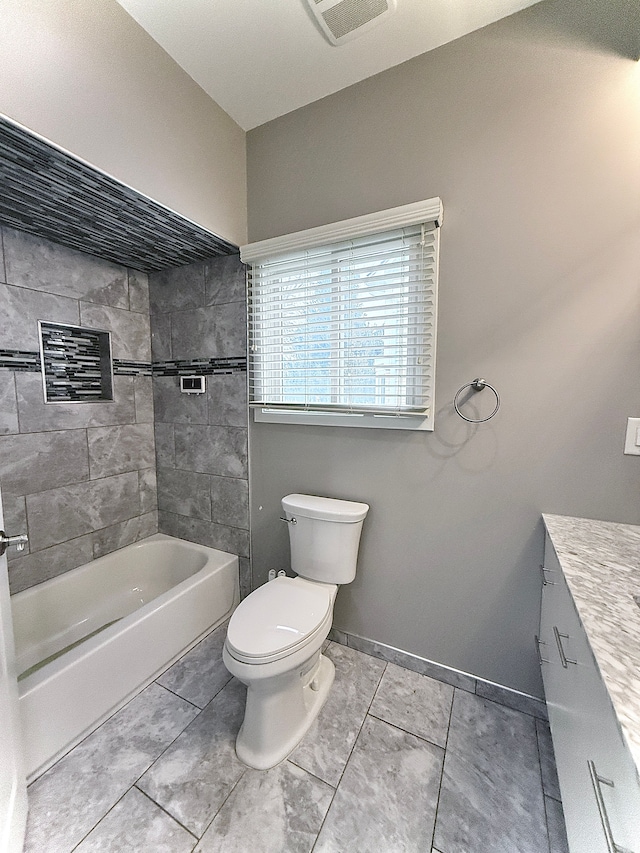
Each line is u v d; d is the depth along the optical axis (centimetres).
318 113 162
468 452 146
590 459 128
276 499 194
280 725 127
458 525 151
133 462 221
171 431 226
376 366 157
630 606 79
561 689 96
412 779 119
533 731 136
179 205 147
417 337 150
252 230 184
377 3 119
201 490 219
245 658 116
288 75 148
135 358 219
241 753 125
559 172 123
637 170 113
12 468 166
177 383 220
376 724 139
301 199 170
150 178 135
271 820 107
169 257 196
